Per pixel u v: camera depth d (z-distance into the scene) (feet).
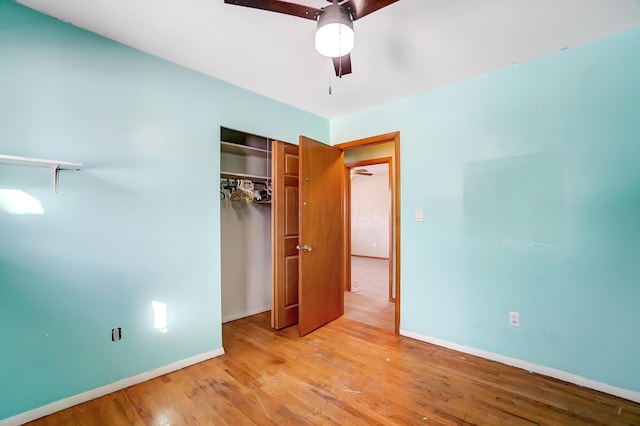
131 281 6.66
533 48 6.70
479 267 8.03
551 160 6.97
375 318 11.15
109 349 6.33
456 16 5.53
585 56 6.54
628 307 6.10
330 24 4.13
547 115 7.01
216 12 5.46
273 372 7.16
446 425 5.28
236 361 7.75
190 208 7.67
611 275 6.28
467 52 6.84
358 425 5.30
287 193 10.34
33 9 5.47
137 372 6.71
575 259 6.67
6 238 5.24
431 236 8.93
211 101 8.14
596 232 6.45
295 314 10.62
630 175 6.09
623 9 5.37
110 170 6.39
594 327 6.45
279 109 10.00
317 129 11.43
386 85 8.66
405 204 9.53
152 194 7.01
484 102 7.93
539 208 7.13
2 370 5.21
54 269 5.70
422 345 8.73
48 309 5.64
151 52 6.91
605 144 6.33
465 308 8.26
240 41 6.44
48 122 5.65
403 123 9.62
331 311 10.80
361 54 6.91
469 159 8.20
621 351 6.16
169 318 7.23
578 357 6.62
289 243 10.46
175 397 6.15
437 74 7.95
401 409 5.74
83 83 6.05
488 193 7.88
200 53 6.95
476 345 8.06
